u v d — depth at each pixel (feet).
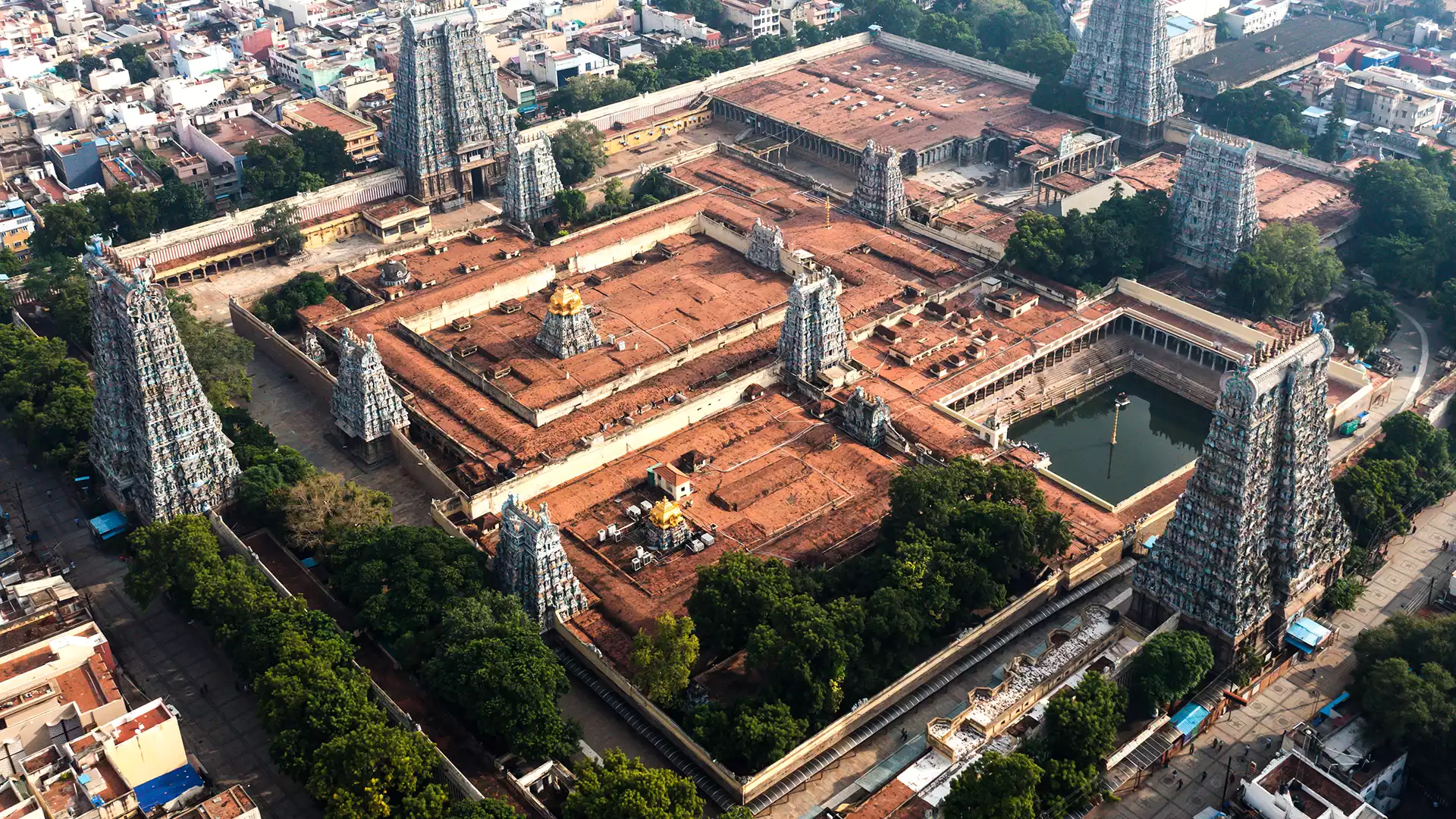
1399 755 650.02
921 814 609.01
